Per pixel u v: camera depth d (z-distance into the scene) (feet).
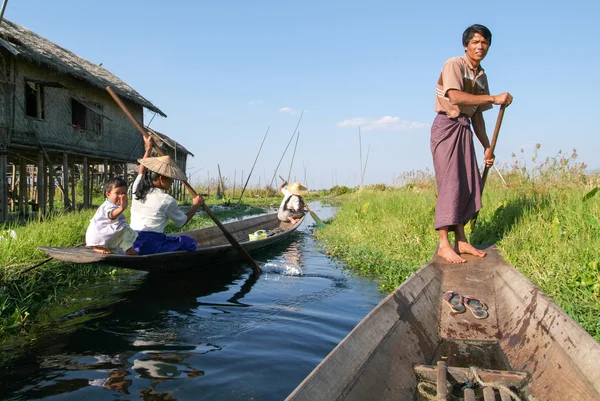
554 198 22.74
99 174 79.46
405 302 10.66
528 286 11.37
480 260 14.85
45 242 21.53
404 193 44.16
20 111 40.16
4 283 16.75
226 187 131.85
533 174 29.19
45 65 40.09
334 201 99.09
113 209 17.03
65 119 46.80
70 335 13.64
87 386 10.32
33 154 48.80
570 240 18.43
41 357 12.01
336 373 7.00
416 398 8.27
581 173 27.53
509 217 21.93
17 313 14.65
